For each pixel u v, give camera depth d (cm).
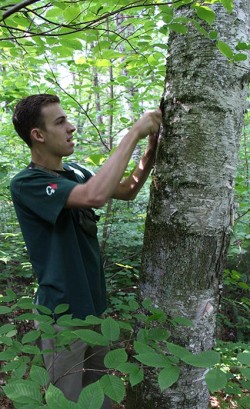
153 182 148
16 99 291
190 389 139
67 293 143
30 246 148
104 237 305
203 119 133
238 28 133
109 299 300
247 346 203
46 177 139
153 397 142
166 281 141
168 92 142
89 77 369
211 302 143
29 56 267
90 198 125
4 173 264
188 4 136
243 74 135
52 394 72
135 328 152
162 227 142
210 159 134
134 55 253
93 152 377
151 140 159
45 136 148
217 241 140
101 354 174
